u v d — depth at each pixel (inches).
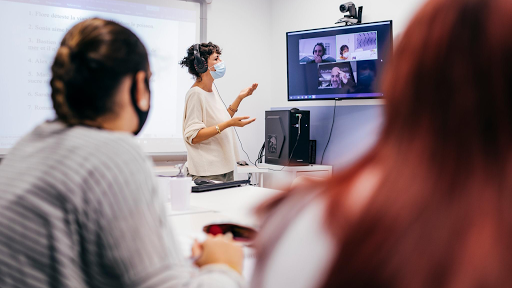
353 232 13.5
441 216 12.4
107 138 26.2
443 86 13.6
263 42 177.6
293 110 143.6
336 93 143.0
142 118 29.7
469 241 11.8
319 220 15.2
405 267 12.1
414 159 13.6
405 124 14.3
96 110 27.5
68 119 27.7
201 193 77.4
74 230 24.2
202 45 112.2
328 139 155.8
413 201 12.9
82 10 143.3
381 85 15.5
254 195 75.2
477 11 13.8
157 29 153.8
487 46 13.2
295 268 15.1
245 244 42.3
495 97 12.9
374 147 15.8
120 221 24.3
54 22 139.7
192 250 30.0
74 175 24.4
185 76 158.9
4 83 134.3
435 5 14.7
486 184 12.4
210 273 27.4
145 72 29.1
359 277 12.6
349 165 16.6
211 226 45.9
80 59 27.0
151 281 24.2
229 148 112.7
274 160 147.2
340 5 140.2
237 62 171.6
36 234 23.9
